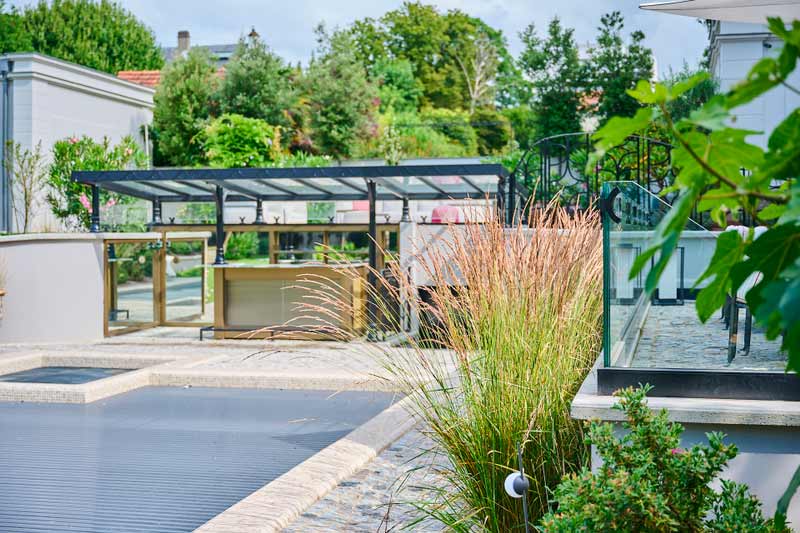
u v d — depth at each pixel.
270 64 33.00
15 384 6.64
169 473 4.37
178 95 29.88
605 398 3.03
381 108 41.09
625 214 3.12
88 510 3.74
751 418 2.81
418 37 45.97
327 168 9.33
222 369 7.34
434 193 10.98
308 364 7.61
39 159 16.47
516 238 3.54
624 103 30.34
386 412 5.55
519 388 3.16
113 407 6.23
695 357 3.04
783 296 0.89
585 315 3.69
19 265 9.68
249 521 3.30
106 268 10.23
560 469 3.13
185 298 11.36
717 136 1.03
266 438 5.20
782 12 4.74
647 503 2.21
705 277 1.21
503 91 47.09
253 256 11.94
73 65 18.47
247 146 25.58
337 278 9.50
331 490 3.91
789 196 1.01
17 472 4.39
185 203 11.32
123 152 17.62
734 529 2.23
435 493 3.64
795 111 1.03
